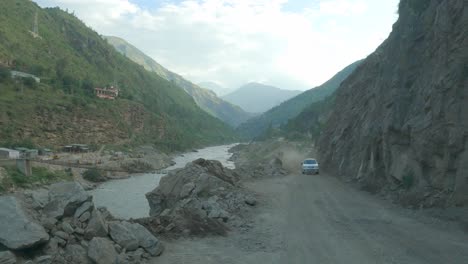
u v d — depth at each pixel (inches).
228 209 724.0
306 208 765.9
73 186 451.8
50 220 400.2
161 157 4330.7
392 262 420.8
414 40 978.7
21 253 353.4
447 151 708.0
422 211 693.9
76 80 5280.5
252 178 1337.4
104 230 423.5
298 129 5383.9
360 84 1790.1
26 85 4200.3
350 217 672.4
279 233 562.3
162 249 452.8
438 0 896.9
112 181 2608.3
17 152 2679.6
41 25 7706.7
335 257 442.3
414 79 944.9
